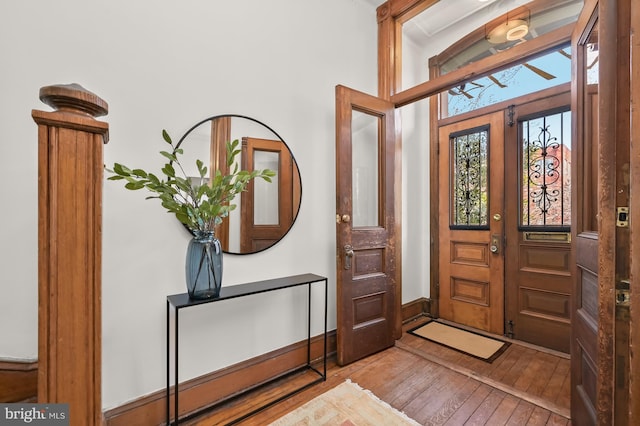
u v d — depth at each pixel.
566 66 2.25
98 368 0.82
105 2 1.36
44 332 0.75
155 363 1.49
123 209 1.41
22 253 1.20
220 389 1.68
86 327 0.80
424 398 1.71
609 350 1.00
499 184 2.63
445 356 2.24
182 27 1.58
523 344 2.43
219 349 1.70
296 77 2.06
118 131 1.39
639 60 0.87
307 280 1.89
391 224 2.45
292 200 2.04
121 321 1.40
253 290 1.60
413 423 1.50
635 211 0.88
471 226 2.82
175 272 1.55
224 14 1.73
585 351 1.27
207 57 1.66
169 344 1.51
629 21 0.95
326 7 2.24
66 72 1.27
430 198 3.15
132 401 1.42
